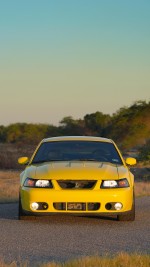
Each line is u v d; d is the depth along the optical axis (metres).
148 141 62.72
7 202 21.08
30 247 12.21
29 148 62.62
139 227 14.94
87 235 13.70
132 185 15.60
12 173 41.06
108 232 14.12
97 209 14.94
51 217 16.53
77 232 14.11
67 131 117.88
